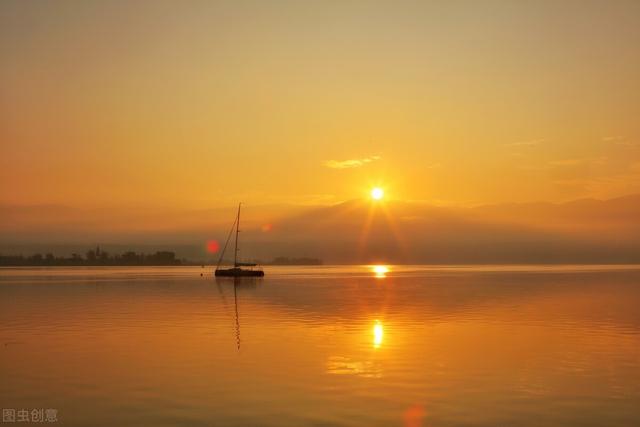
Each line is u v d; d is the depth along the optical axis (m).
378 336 51.94
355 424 26.84
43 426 27.08
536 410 28.69
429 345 46.81
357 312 74.00
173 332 55.19
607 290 121.31
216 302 91.75
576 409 28.86
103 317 68.94
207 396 31.39
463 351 43.94
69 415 28.52
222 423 27.12
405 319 65.62
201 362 40.22
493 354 42.69
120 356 42.66
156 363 39.91
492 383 33.72
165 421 27.48
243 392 32.09
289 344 47.59
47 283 157.38
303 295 108.38
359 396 31.16
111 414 28.58
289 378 35.19
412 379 34.75
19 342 49.38
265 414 28.31
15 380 35.19
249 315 70.69
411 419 27.45
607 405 29.47
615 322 62.28
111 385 33.84
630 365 38.72
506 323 61.47
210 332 55.12
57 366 39.16
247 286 142.38
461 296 104.44
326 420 27.39
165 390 32.66
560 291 118.38
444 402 29.98
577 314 71.06
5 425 27.23
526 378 34.94
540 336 51.69
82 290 124.25
